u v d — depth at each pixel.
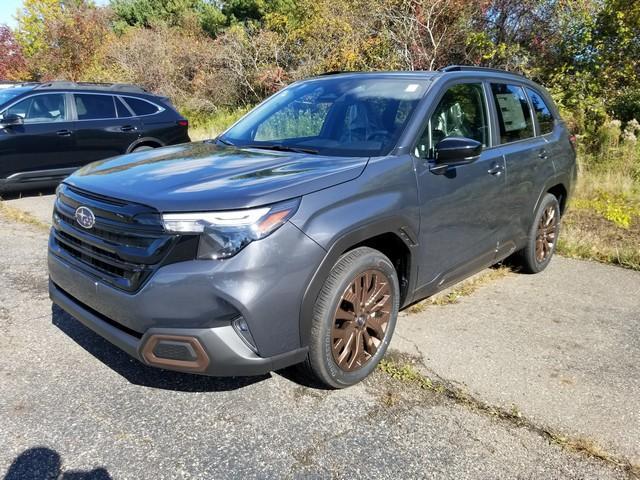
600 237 6.10
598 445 2.59
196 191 2.54
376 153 3.24
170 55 18.55
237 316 2.44
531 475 2.38
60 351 3.34
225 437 2.57
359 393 2.97
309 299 2.62
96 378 3.05
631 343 3.64
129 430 2.60
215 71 17.31
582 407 2.89
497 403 2.91
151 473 2.32
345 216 2.73
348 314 2.88
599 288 4.69
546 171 4.71
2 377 3.03
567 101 9.81
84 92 8.23
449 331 3.74
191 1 31.41
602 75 9.98
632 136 8.66
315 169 2.89
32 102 7.71
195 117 16.41
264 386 3.01
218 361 2.45
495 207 3.99
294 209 2.56
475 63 10.90
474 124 3.92
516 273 5.04
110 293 2.59
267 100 4.43
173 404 2.83
